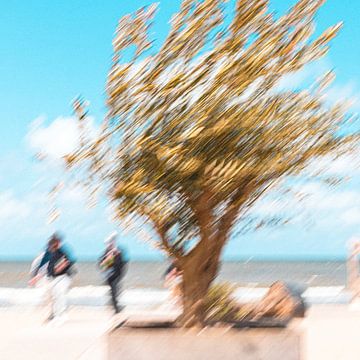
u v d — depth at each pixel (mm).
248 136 7016
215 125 6930
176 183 7133
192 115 7078
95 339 11797
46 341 11703
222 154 7004
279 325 7258
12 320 15477
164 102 7164
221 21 7203
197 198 7254
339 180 7297
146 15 7207
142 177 7070
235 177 7016
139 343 6746
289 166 7102
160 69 7195
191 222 7473
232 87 7027
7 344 11328
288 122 7066
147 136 7172
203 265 7414
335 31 7109
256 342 6695
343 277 67688
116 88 7207
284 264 131000
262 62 7047
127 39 7227
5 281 61969
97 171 7254
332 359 10023
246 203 7504
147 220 7395
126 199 7164
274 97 7113
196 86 7109
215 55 7113
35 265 14945
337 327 13930
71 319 15570
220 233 7434
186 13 7223
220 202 7363
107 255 15695
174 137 7082
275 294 10352
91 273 75812
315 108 7113
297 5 7164
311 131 7078
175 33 7215
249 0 7152
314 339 12156
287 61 7102
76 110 7121
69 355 10070
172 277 12016
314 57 7121
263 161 7004
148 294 26719
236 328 6840
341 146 7195
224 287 7957
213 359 6684
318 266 114625
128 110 7215
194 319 7348
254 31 7172
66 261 14781
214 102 7047
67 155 7133
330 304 20297
